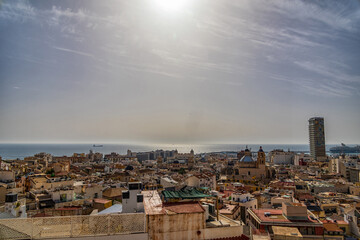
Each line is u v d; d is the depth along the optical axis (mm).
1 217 31578
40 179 91188
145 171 176125
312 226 50938
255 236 42562
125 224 24078
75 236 22672
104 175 152500
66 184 89625
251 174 194125
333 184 126438
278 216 55562
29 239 21969
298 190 120750
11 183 78188
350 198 99062
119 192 87062
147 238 23906
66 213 62406
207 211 30000
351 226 62625
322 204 85375
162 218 24672
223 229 26328
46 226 23281
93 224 23672
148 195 32656
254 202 80438
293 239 40531
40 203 67000
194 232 25281
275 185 128125
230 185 138625
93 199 74750
